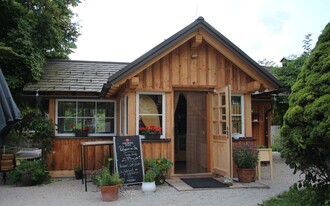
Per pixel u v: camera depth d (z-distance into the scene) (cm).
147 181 754
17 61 1090
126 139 826
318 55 602
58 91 1037
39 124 992
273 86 941
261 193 735
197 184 811
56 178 1019
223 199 681
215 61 941
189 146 991
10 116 465
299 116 574
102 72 1227
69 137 1040
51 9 1262
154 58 847
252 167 846
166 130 899
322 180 600
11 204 678
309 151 580
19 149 1570
